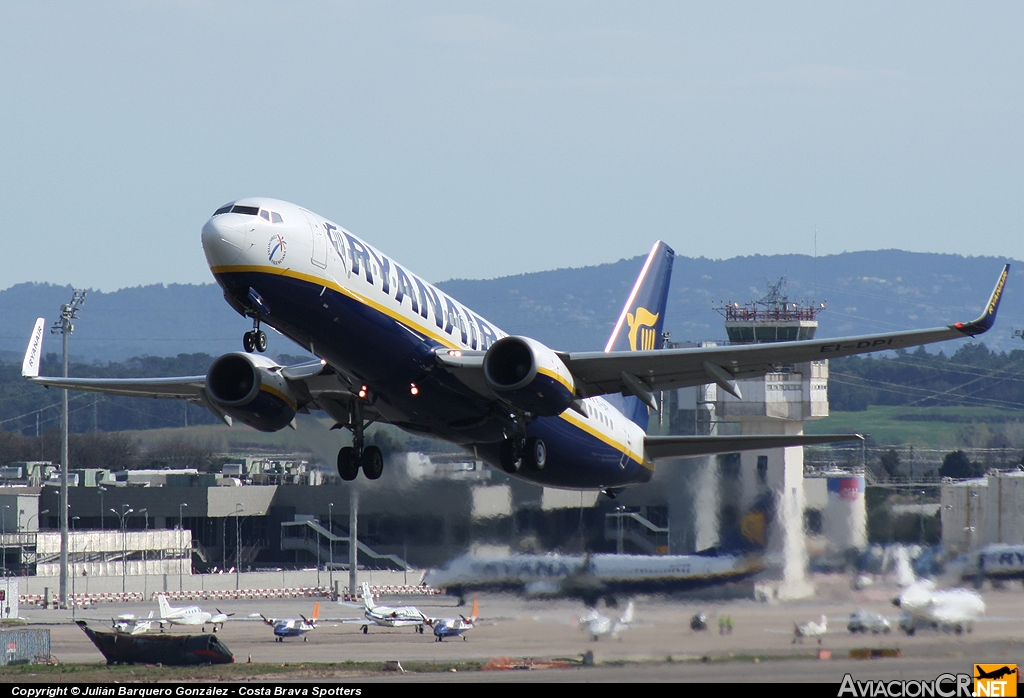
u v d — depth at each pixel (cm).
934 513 14475
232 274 7825
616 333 12875
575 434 10756
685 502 14775
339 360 8738
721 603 13138
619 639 11350
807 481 14825
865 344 8819
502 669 9831
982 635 10738
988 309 8350
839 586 13338
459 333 9400
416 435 10081
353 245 8456
